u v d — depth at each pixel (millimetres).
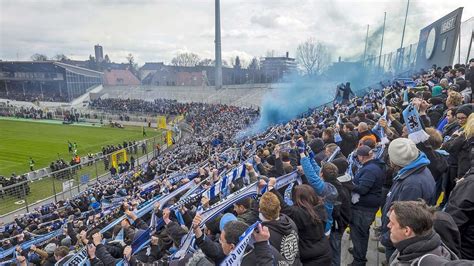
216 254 3607
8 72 90875
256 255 2998
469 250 3205
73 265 5395
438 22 23219
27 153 38094
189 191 6660
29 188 23578
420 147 4543
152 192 10961
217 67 73500
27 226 14711
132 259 4609
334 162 5512
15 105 77938
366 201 4883
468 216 3143
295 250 3422
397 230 2506
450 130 5855
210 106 60281
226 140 32312
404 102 9422
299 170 5461
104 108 67812
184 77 102000
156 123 58656
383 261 5426
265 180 5156
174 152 32312
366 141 5734
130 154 34438
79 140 45469
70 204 17812
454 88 8703
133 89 87562
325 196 4312
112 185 20422
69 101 84000
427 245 2379
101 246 4992
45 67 86875
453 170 4852
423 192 3668
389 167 5340
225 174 6781
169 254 4703
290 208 3945
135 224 6500
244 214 4312
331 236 4820
